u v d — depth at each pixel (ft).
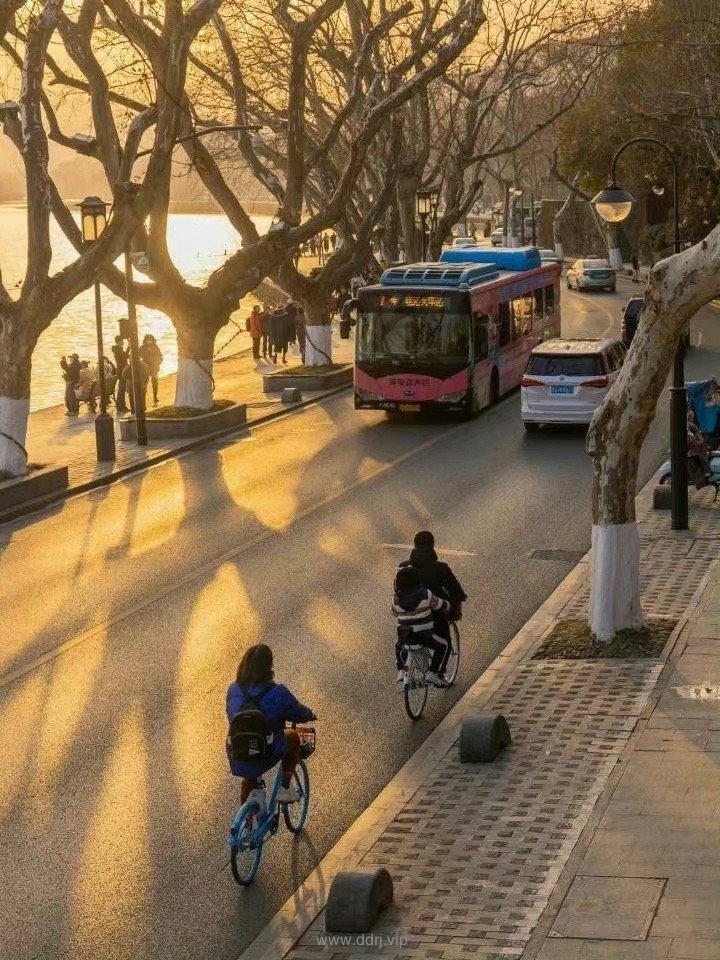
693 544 67.67
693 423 80.18
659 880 31.53
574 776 39.34
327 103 167.63
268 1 150.61
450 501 81.71
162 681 50.65
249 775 34.19
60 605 61.26
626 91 239.30
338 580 64.23
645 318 50.98
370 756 43.50
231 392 134.10
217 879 34.96
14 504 81.97
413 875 33.40
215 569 66.80
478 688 48.98
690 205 240.53
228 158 175.94
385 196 136.46
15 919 32.96
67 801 40.14
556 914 30.19
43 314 84.99
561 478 88.02
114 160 103.04
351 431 110.01
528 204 474.90
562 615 57.06
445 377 112.16
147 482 90.58
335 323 204.23
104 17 116.47
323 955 29.71
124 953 31.24
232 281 108.78
